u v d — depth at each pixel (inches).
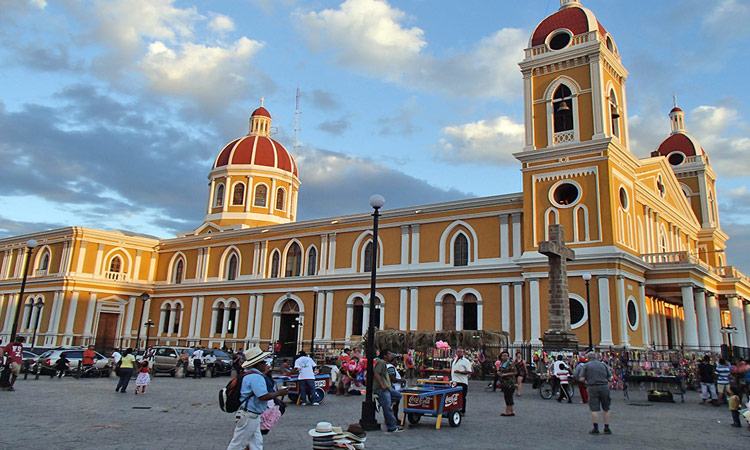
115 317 2196.1
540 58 1409.9
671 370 997.2
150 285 2277.3
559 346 959.6
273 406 370.9
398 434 517.7
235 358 1289.4
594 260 1245.7
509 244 1448.1
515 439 496.4
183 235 2326.5
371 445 460.1
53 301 2092.8
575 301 1261.1
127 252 2265.0
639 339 1291.8
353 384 910.4
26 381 1053.8
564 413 683.4
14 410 626.5
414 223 1625.2
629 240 1348.4
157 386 1015.6
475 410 705.6
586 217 1283.2
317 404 773.3
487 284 1448.1
